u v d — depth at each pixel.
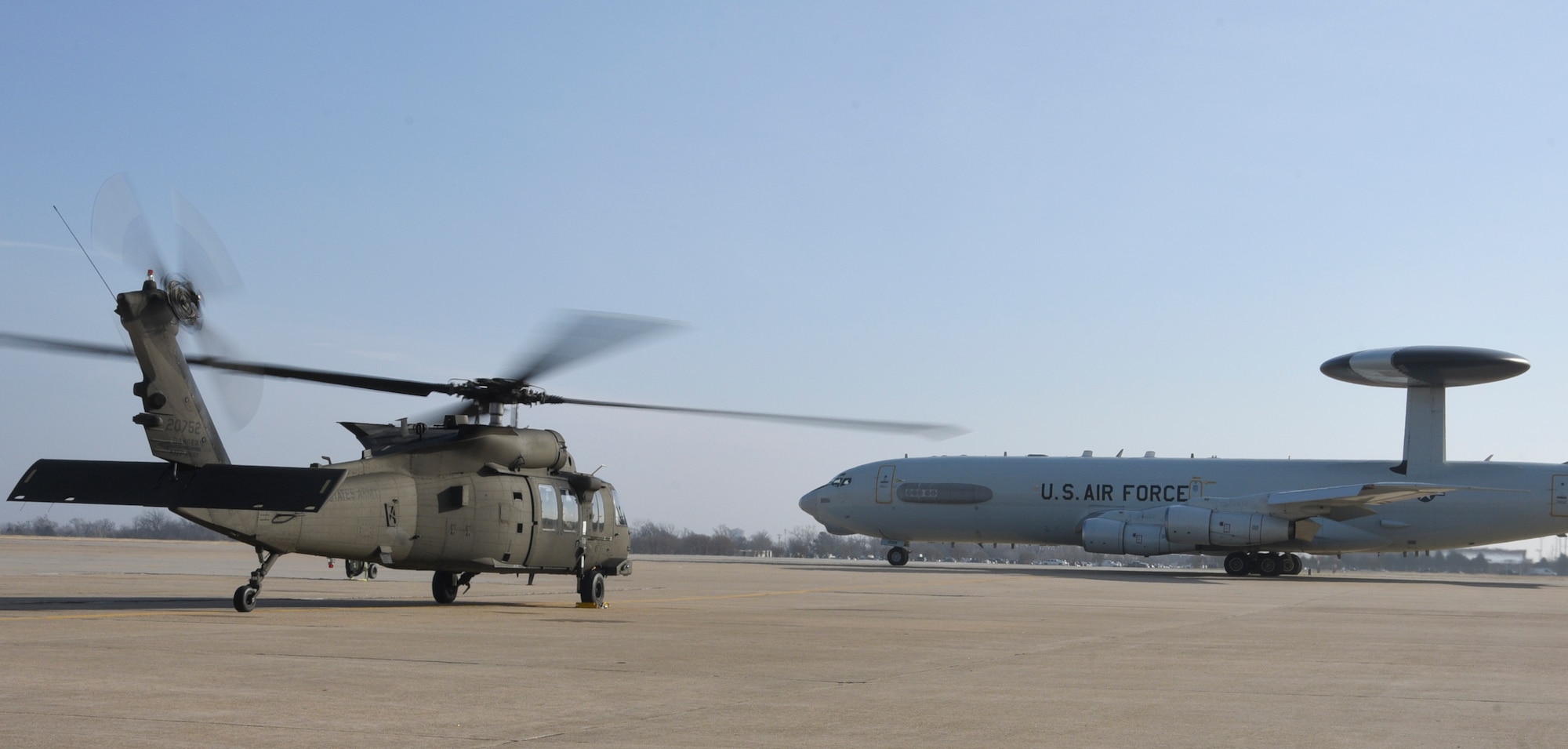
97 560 43.66
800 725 7.91
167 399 14.72
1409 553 45.62
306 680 9.75
